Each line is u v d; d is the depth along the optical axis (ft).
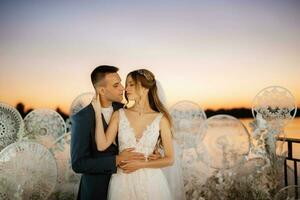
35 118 12.66
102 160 8.45
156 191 8.62
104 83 9.27
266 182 11.93
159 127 8.84
